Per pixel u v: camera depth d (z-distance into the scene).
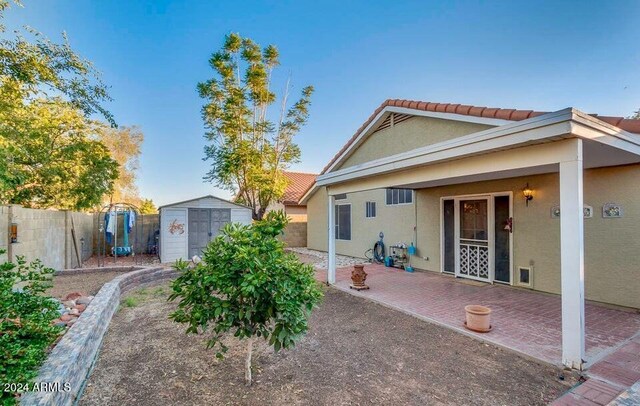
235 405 3.01
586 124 3.63
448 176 5.41
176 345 4.40
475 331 4.91
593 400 3.08
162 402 3.05
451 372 3.71
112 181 11.77
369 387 3.37
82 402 3.04
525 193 7.47
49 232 8.14
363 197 13.18
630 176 5.91
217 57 14.63
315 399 3.13
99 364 3.83
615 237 6.09
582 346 3.67
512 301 6.60
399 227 11.30
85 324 3.96
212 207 13.03
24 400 2.33
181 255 12.48
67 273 8.33
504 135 4.16
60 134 10.09
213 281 3.04
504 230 7.97
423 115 7.61
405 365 3.89
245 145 14.59
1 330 2.83
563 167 3.81
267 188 14.76
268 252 3.14
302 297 3.15
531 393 3.25
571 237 3.73
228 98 14.73
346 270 10.57
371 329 5.15
